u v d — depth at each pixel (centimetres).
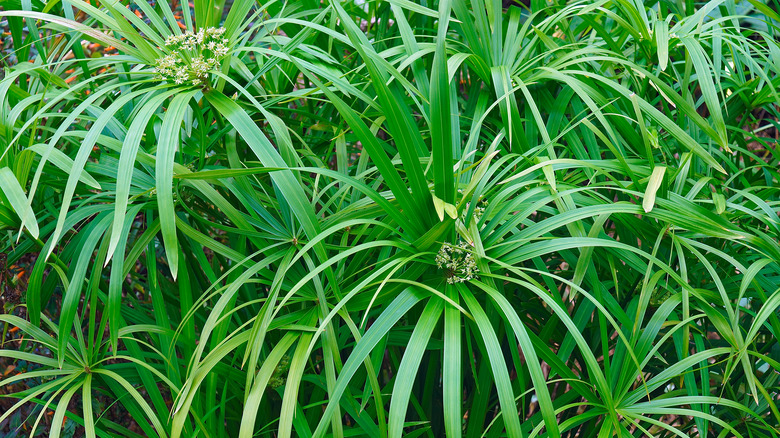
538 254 84
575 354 110
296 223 93
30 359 89
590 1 104
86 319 131
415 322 103
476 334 91
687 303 87
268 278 92
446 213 82
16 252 99
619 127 100
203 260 94
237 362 99
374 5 117
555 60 107
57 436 82
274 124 87
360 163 103
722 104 112
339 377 79
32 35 99
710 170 104
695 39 97
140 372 95
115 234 77
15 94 98
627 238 101
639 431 104
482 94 105
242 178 94
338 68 104
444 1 79
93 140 80
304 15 107
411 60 93
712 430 106
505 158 90
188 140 102
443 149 79
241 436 80
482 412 100
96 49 145
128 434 102
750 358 105
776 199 107
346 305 89
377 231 92
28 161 87
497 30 105
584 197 94
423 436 107
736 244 104
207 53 91
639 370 81
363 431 93
